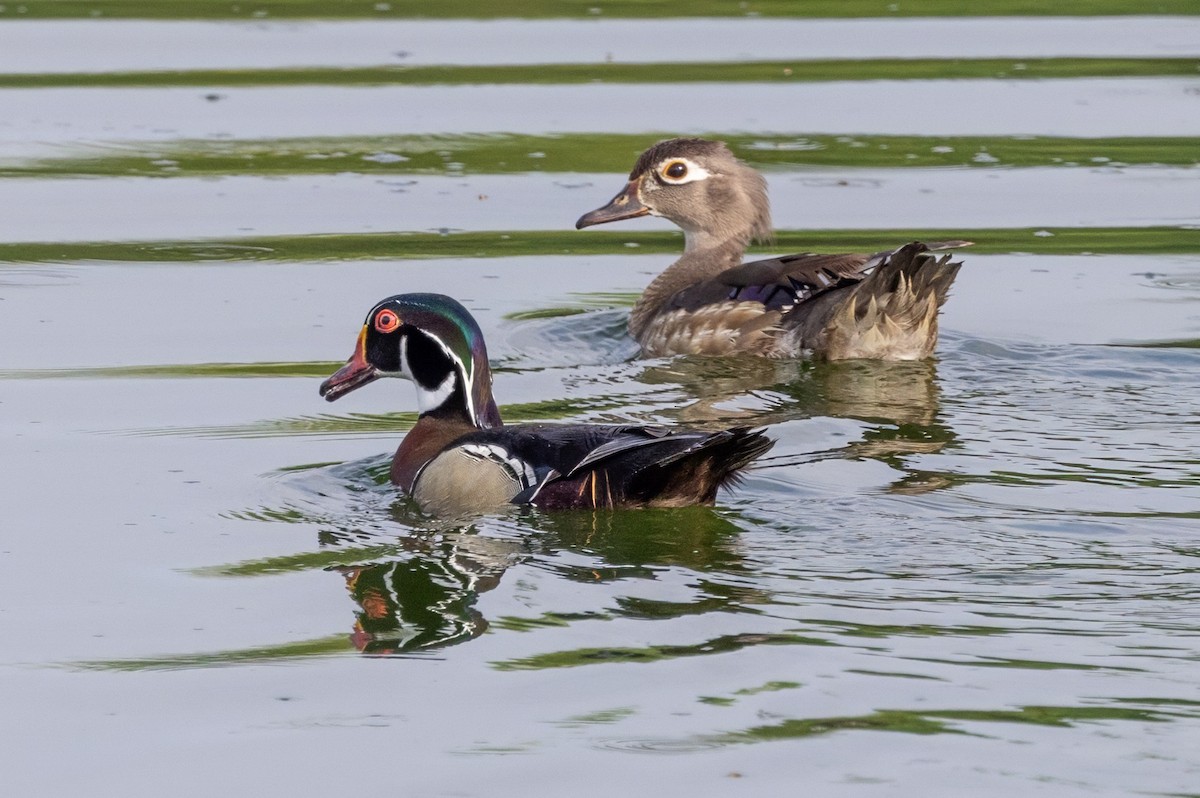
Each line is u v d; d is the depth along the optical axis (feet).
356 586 37.91
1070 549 38.78
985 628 34.32
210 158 80.28
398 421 51.19
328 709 32.04
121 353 57.36
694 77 91.61
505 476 42.65
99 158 79.87
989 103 87.92
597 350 59.67
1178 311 61.00
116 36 100.32
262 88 90.07
